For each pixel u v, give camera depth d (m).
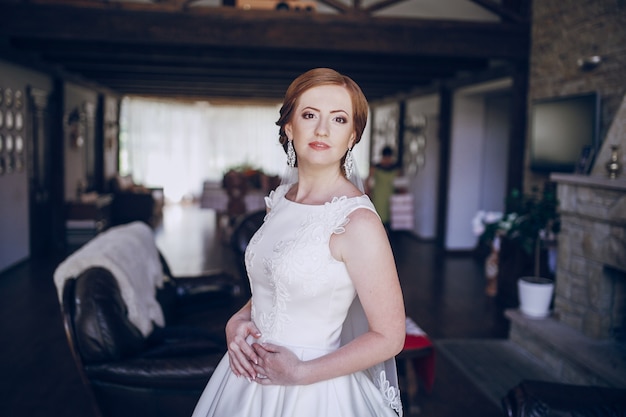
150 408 2.32
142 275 2.87
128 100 13.16
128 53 5.96
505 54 5.36
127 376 2.22
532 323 3.82
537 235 4.15
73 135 8.52
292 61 6.23
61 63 7.09
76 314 2.26
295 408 1.29
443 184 7.98
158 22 4.94
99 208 8.63
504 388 3.41
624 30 3.78
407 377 3.06
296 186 1.49
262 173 8.91
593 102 4.04
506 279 5.45
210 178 14.80
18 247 6.72
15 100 6.49
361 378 1.42
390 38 5.23
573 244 3.69
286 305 1.31
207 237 9.02
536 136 4.93
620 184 3.08
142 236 3.30
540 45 4.98
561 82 4.62
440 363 3.82
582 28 4.30
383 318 1.23
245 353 1.34
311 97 1.30
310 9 5.44
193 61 7.08
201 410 1.49
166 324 3.14
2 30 4.77
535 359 3.88
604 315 3.39
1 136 6.07
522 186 5.41
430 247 8.30
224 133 14.80
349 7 5.19
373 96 10.62
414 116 9.36
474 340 4.31
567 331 3.62
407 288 5.87
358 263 1.24
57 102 7.88
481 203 7.98
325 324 1.32
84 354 2.25
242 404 1.36
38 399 3.13
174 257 7.31
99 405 2.30
